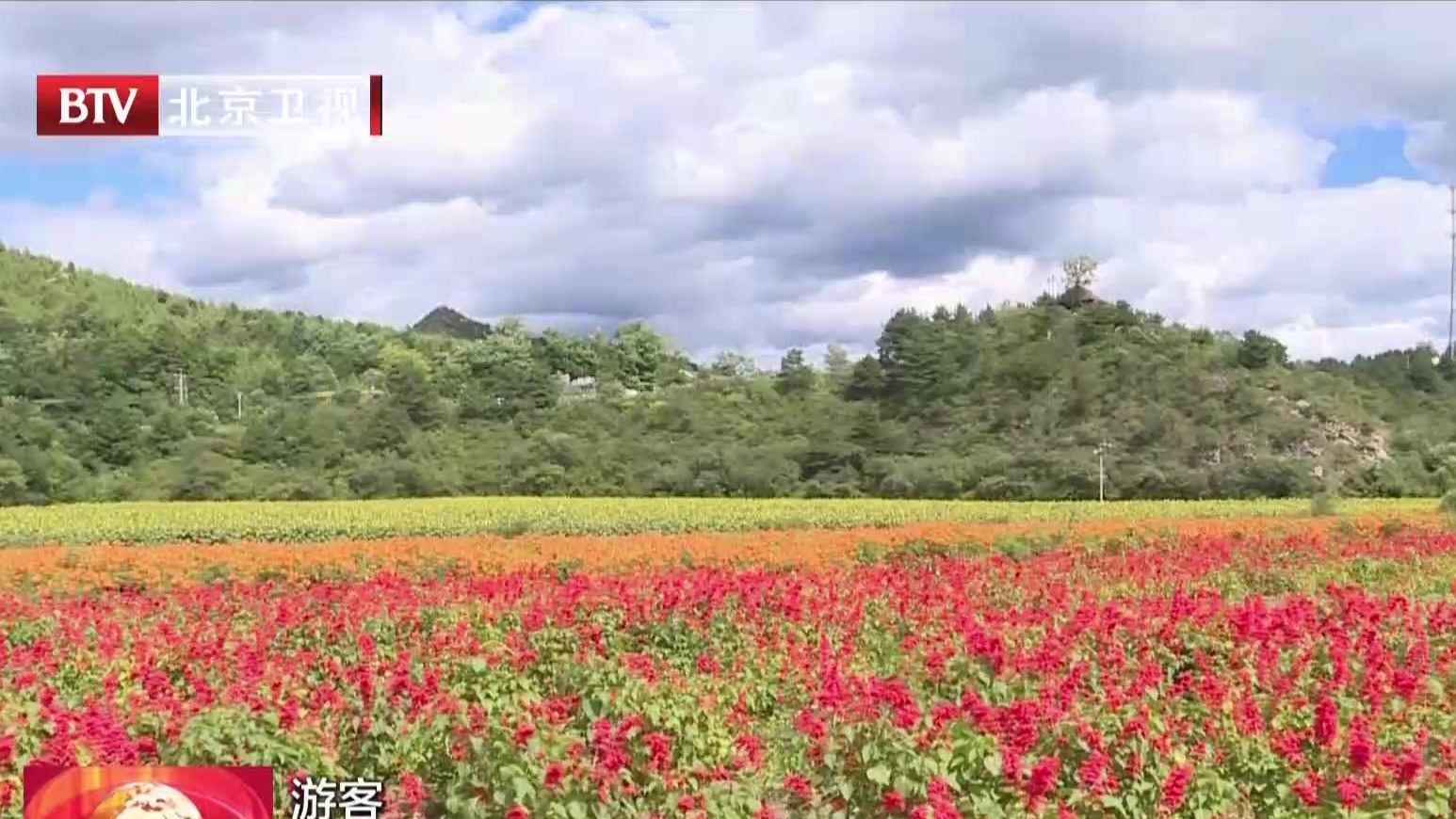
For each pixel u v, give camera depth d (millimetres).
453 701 7754
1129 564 17125
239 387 62938
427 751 7707
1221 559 18078
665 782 6637
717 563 19234
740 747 7836
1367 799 6344
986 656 9188
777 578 15000
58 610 13352
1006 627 10930
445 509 37906
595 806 6398
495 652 9578
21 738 7223
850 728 7164
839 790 6914
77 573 17844
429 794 7684
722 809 6523
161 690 8555
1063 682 8086
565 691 9258
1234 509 37594
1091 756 6633
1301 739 7152
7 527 31516
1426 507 36719
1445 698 8430
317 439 52750
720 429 57500
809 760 7547
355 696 8680
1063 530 24422
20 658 10258
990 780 6523
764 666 10461
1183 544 21531
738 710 8898
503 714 7375
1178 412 53188
